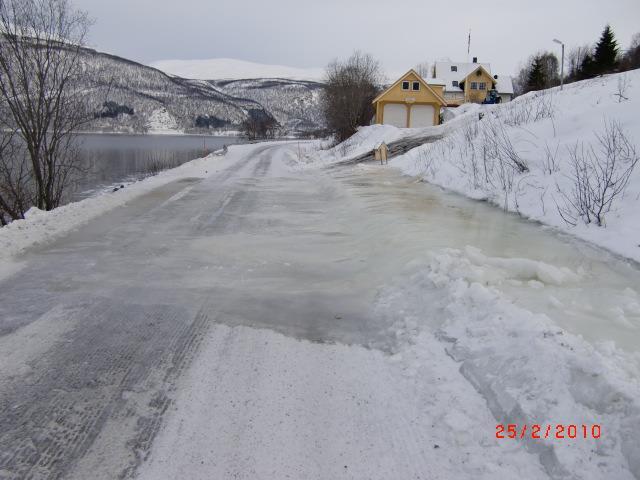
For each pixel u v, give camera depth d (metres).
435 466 2.81
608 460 2.55
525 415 2.98
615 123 10.59
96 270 6.36
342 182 14.96
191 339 4.45
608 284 5.40
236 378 3.78
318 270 6.48
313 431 3.14
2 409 3.34
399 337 4.41
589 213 7.73
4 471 2.78
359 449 2.98
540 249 6.76
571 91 18.22
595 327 4.25
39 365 3.93
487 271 5.43
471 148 14.52
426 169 15.45
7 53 12.23
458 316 4.35
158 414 3.32
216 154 38.31
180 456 2.92
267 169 23.39
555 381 3.09
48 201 13.46
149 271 6.37
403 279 5.66
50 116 13.14
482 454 2.85
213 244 7.79
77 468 2.81
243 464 2.86
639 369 3.37
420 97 41.81
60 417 3.26
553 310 4.62
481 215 9.16
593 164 9.23
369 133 34.41
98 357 4.08
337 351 4.23
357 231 8.59
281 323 4.81
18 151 13.55
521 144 12.53
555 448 2.68
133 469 2.81
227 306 5.23
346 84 47.00
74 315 4.93
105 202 10.98
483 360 3.62
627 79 17.23
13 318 4.83
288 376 3.81
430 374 3.70
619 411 2.74
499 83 63.12
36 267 6.44
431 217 8.91
